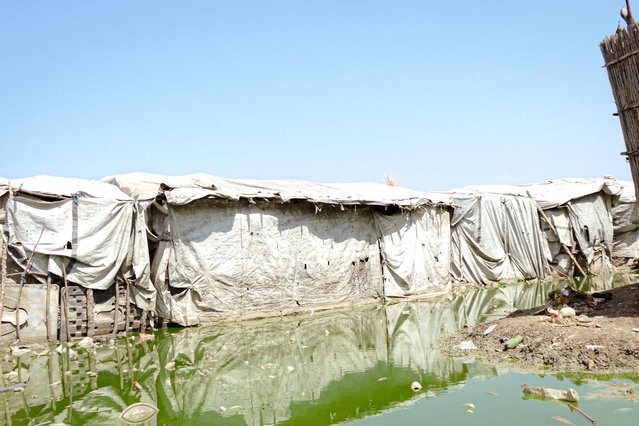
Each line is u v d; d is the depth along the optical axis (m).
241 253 12.43
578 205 18.02
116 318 10.83
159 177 13.40
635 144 8.68
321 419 6.29
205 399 7.07
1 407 6.69
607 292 10.34
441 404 6.41
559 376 6.93
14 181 10.46
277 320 12.38
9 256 10.05
